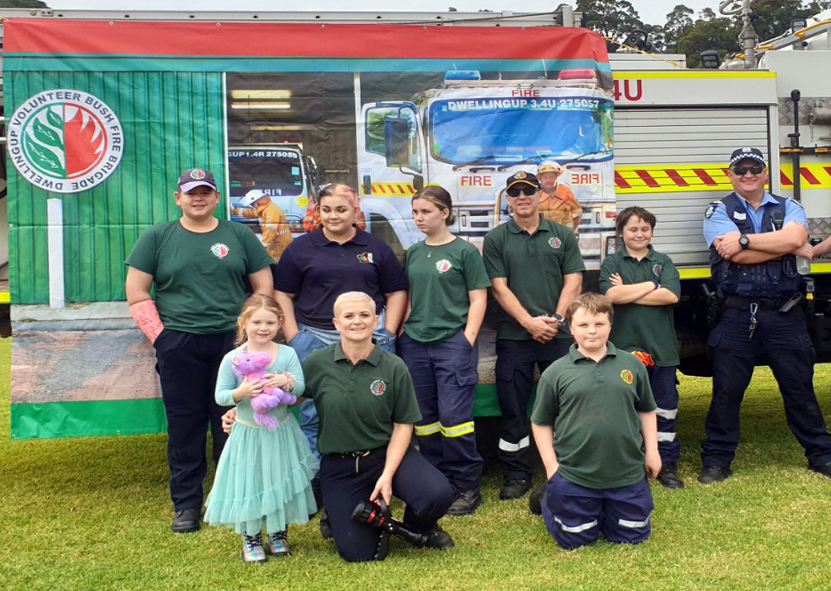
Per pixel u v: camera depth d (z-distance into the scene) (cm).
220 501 365
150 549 393
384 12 522
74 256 468
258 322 370
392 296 460
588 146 518
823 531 392
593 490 377
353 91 493
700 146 574
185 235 425
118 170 471
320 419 381
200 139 479
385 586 337
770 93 583
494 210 509
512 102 509
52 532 421
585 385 382
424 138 501
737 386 494
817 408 496
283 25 487
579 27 522
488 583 336
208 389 433
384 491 367
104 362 472
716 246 494
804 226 487
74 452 623
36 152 464
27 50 463
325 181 492
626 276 489
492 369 508
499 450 486
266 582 346
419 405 458
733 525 405
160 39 475
